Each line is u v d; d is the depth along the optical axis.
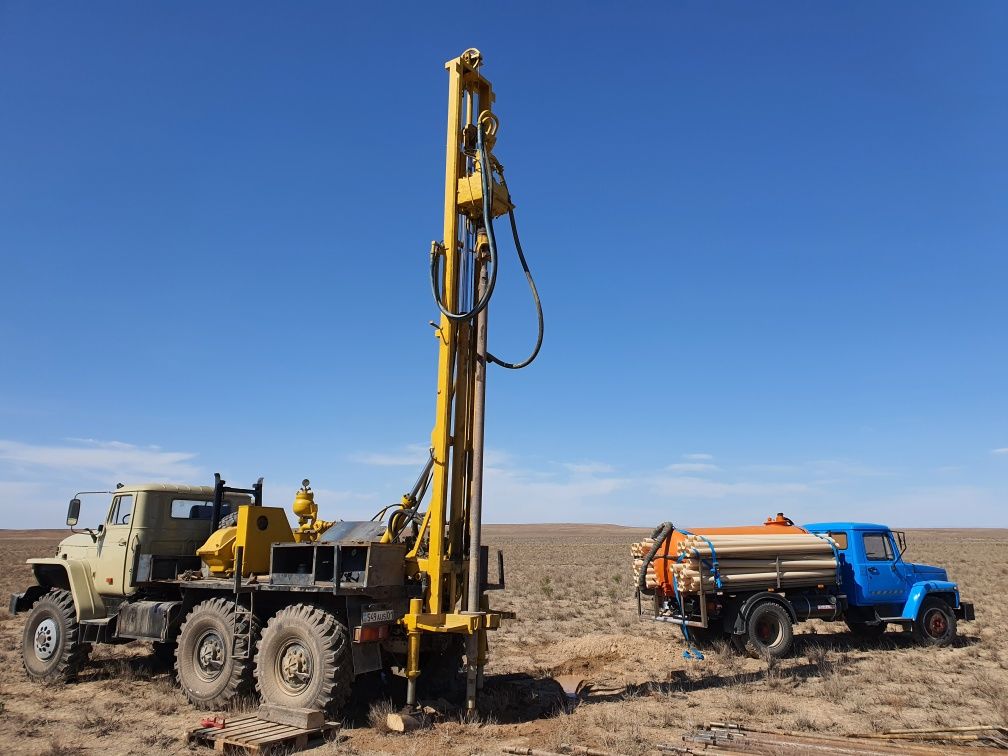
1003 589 26.25
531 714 8.78
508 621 18.55
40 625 11.16
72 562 11.17
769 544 13.45
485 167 9.26
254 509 9.91
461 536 9.46
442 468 8.92
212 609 9.38
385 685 10.09
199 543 11.65
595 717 8.50
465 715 8.42
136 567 10.71
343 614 8.77
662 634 15.87
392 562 8.74
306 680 8.25
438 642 9.72
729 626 12.99
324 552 8.78
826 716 8.73
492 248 9.11
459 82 9.95
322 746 7.42
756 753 6.82
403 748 7.32
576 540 116.19
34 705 9.40
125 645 14.08
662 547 13.79
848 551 14.58
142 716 8.78
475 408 9.14
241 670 8.94
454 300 9.47
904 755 6.57
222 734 7.38
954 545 77.69
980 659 12.94
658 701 9.51
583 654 13.27
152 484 11.13
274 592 9.39
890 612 14.66
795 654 13.37
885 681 10.84
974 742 7.16
